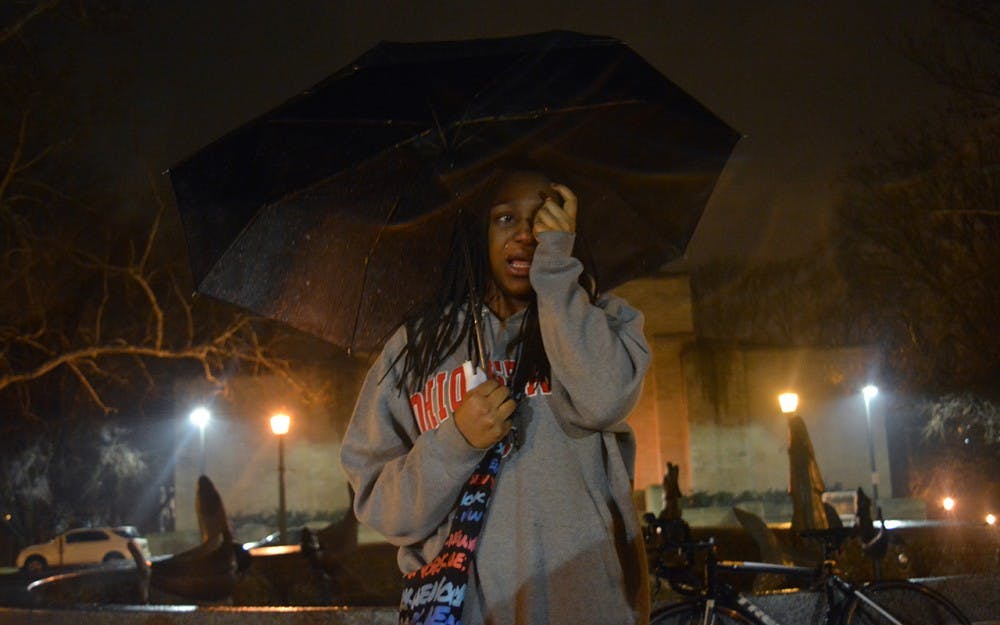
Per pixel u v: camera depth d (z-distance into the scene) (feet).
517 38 9.05
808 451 39.75
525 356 8.27
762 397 132.05
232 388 127.75
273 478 129.29
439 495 7.97
